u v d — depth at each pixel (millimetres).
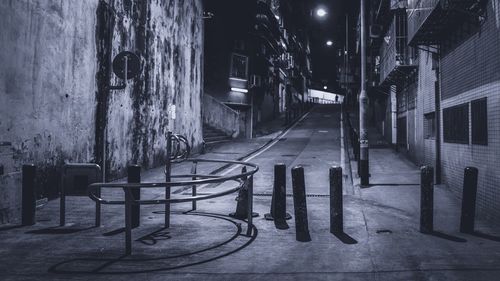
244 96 30938
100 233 6090
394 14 15578
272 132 30906
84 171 6418
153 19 14359
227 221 6949
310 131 29469
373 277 4227
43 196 8375
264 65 35656
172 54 16344
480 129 7449
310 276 4270
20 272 4355
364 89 11281
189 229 6359
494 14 6770
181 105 17406
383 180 11500
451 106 9555
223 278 4215
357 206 8352
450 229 6355
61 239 5730
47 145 8453
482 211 7254
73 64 9469
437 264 4629
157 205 8523
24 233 6062
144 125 13797
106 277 4223
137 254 5047
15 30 7262
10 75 7125
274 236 5949
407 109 16328
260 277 4246
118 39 11781
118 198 9188
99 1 10656
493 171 6797
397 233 6125
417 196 9391
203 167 14867
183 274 4332
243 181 7336
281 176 7148
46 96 8359
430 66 11898
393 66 15547
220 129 25672
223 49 29875
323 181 11656
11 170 7070
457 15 8312
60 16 8836
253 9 31656
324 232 6207
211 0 29781
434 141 11312
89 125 10297
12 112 7172
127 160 12578
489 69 7000
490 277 4195
